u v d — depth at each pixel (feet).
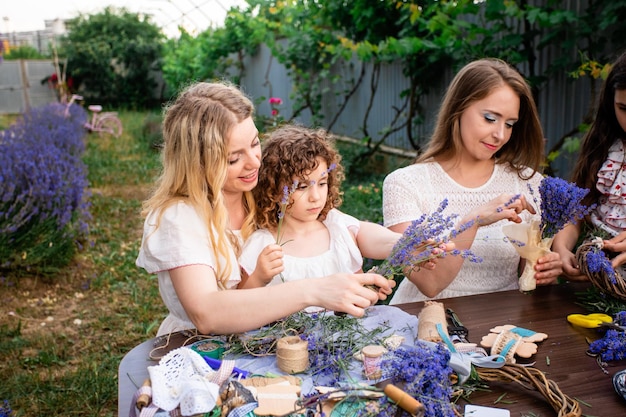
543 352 4.68
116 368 10.53
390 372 3.89
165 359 3.98
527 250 5.93
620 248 5.69
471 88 6.53
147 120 44.75
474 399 4.00
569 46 12.44
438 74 19.94
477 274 7.00
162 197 5.23
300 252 5.86
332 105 29.35
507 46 13.62
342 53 19.77
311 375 4.19
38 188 14.35
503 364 4.13
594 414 3.81
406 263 4.91
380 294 4.84
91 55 62.44
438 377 3.65
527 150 7.14
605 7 11.71
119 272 15.61
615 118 6.63
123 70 64.69
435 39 15.84
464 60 15.38
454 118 6.83
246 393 3.77
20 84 61.57
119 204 23.03
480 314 5.46
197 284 4.73
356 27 21.13
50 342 11.64
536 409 3.87
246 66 39.86
